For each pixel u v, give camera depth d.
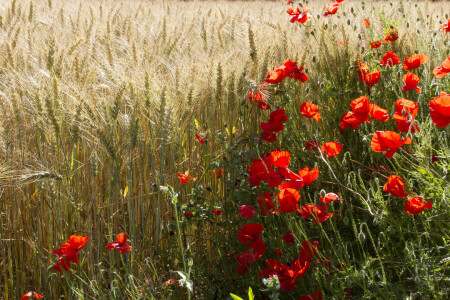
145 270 2.85
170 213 3.08
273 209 2.60
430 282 2.09
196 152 3.37
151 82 2.91
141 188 2.84
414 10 4.32
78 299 2.53
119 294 2.50
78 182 2.82
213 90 3.29
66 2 6.41
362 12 3.94
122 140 3.08
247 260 2.37
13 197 2.92
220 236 2.89
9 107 2.84
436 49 3.65
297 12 3.87
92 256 2.79
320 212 2.39
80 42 3.75
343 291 2.17
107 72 3.32
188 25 5.06
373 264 2.46
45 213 2.93
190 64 3.52
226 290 2.63
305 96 3.77
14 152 2.88
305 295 2.26
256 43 3.47
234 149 3.03
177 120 2.92
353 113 2.73
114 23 4.81
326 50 3.61
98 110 2.82
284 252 2.52
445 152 2.49
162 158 2.79
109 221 2.71
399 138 2.36
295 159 3.10
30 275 3.04
